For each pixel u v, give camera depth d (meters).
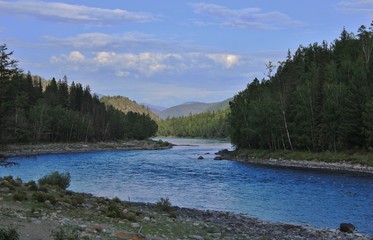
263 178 52.62
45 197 21.84
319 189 42.03
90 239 13.67
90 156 102.12
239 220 25.20
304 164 73.44
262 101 101.19
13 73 42.56
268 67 108.12
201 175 56.25
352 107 76.12
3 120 42.31
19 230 13.65
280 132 93.50
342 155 72.06
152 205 29.11
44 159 89.88
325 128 79.62
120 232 15.30
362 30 120.75
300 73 113.81
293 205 32.88
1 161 42.72
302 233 21.64
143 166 71.06
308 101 85.62
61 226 15.27
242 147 106.62
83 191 40.31
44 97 165.25
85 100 196.00
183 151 125.12
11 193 23.33
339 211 30.30
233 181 49.38
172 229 18.98
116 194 38.62
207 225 21.69
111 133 180.12
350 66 89.44
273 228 22.80
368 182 47.97
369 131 70.00
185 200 35.50
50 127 143.62
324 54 121.88
